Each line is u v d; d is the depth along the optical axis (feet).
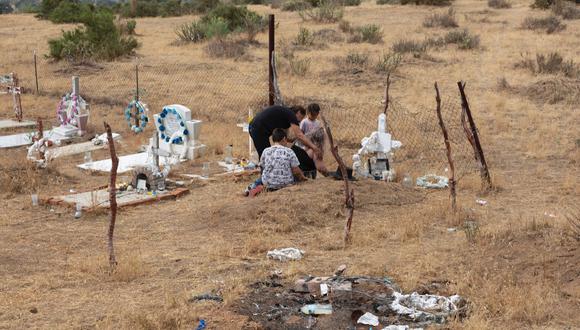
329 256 27.73
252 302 22.86
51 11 150.41
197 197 38.22
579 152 47.70
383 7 151.94
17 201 37.06
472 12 137.80
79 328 21.20
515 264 25.55
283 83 73.72
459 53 91.30
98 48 91.71
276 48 96.84
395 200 35.40
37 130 55.67
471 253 27.20
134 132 55.16
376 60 85.66
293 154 35.73
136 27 130.41
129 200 36.94
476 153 39.19
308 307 22.25
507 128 56.08
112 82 76.84
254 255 28.09
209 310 22.26
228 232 31.14
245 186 40.19
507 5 145.89
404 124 57.16
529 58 85.92
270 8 161.27
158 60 90.68
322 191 34.27
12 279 25.68
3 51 99.04
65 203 35.99
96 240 30.71
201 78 78.43
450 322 21.09
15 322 21.66
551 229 28.68
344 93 69.77
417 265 26.18
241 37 104.32
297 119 39.99
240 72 81.46
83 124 53.57
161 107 64.18
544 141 51.60
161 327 21.07
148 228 32.58
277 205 32.60
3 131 56.34
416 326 21.15
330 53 92.43
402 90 71.46
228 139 51.65
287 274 25.38
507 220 32.53
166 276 25.84
